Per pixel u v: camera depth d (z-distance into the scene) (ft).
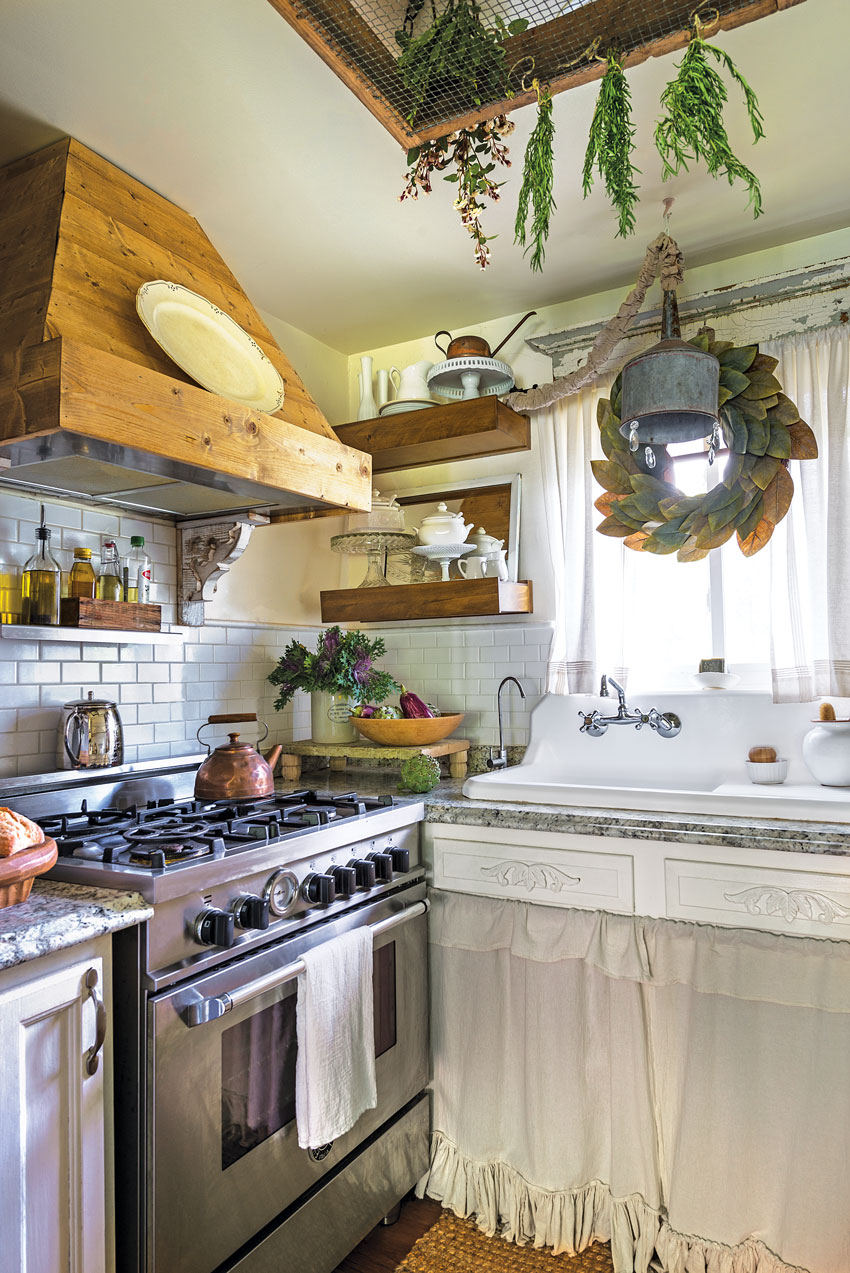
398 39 4.84
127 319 5.55
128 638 6.73
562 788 6.84
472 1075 6.86
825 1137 5.50
